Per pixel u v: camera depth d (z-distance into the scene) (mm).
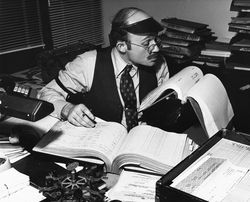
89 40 2803
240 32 1783
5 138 1076
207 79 1230
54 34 2500
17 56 2293
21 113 906
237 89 1736
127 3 2625
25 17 2283
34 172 912
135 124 1348
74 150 960
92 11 2750
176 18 2266
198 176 727
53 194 773
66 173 872
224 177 724
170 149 956
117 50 1353
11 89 1042
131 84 1374
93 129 1089
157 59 1389
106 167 936
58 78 1461
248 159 806
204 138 1172
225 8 2164
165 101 1338
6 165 898
